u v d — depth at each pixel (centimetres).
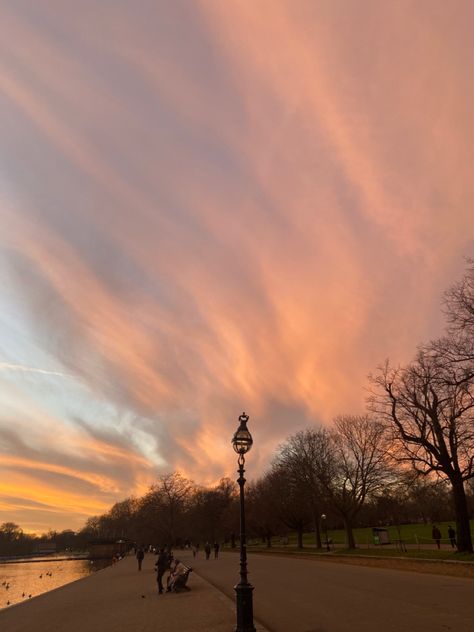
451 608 1324
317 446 5878
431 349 3012
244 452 1327
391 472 4891
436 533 4447
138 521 14575
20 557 19738
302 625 1212
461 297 2853
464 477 3011
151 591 2586
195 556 7162
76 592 3025
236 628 1152
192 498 13362
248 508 8975
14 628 1698
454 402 2936
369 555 3753
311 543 7919
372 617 1259
